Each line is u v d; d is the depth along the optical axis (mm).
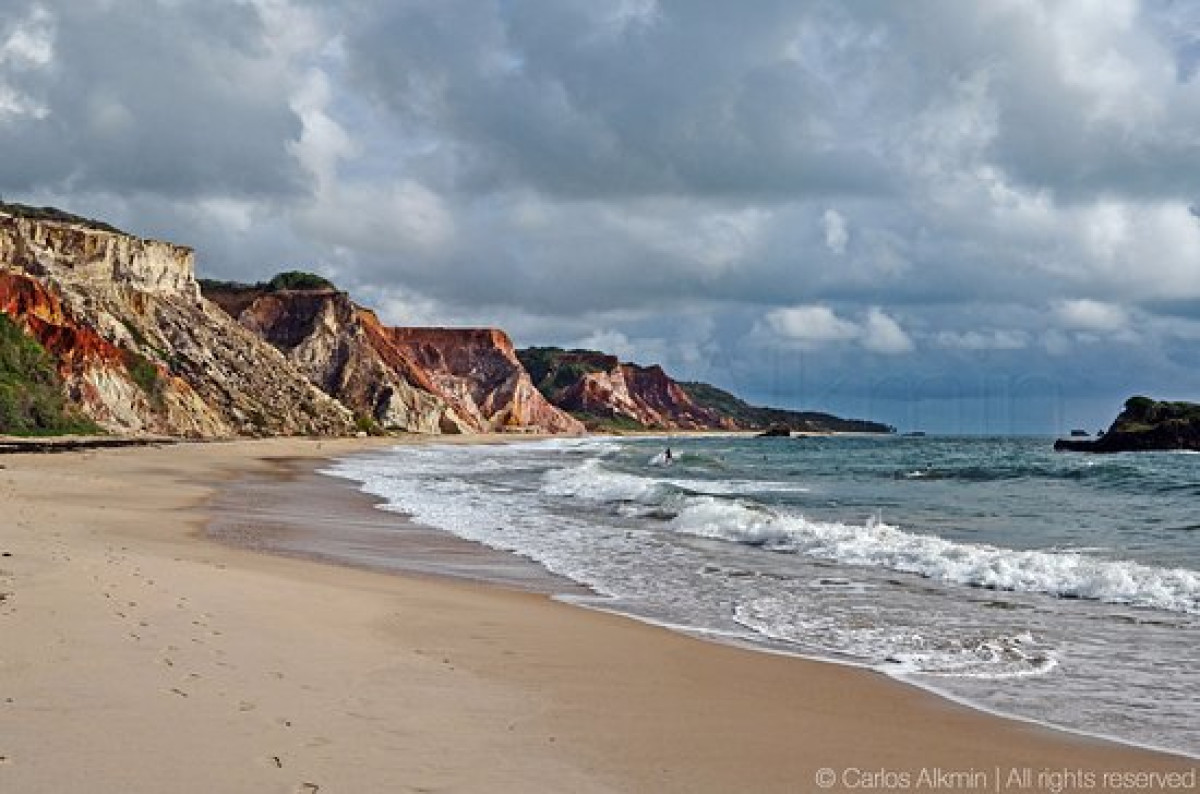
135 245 86188
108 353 66625
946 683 8742
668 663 9141
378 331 135000
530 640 9828
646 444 106438
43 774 5039
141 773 5145
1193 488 32125
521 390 156500
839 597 13500
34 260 73250
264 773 5277
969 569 15328
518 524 22719
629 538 20094
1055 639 10766
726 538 20109
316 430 89500
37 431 53500
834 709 7691
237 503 25734
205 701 6531
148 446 53625
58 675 6844
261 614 9812
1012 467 44906
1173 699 8266
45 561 11641
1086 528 21594
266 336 117250
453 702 7113
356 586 12875
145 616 9008
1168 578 13852
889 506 27516
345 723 6340
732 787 5645
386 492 32406
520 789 5328
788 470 48156
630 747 6301
